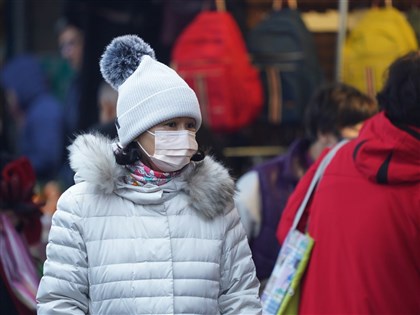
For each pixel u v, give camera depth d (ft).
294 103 38.83
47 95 53.21
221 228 22.54
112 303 21.81
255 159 42.01
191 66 38.68
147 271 21.84
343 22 37.76
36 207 29.84
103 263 21.86
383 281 24.36
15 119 54.44
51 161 51.85
